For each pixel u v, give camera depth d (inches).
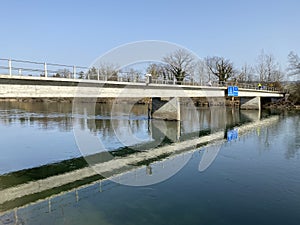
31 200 453.1
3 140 987.3
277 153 821.2
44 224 372.2
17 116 1748.3
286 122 1631.4
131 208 429.1
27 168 645.9
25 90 722.8
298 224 386.6
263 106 2947.8
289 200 468.8
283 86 3346.5
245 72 3730.3
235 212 422.3
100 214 406.0
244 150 860.0
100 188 511.2
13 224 371.2
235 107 2854.3
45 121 1501.0
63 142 951.0
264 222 392.2
